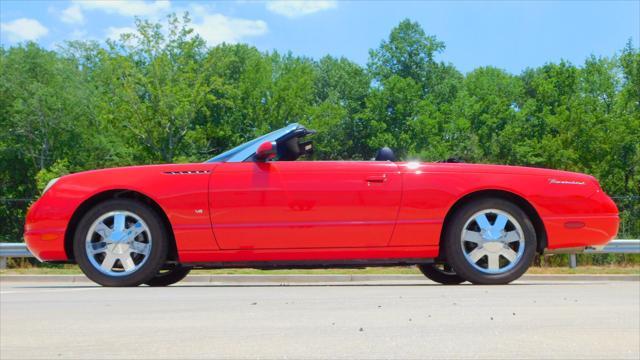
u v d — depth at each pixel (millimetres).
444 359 1924
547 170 5504
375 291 4285
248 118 52906
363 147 70625
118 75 34375
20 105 39969
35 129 43031
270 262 5324
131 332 2420
